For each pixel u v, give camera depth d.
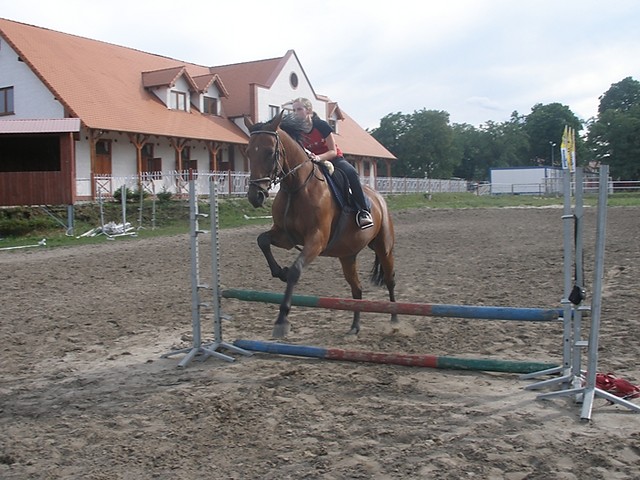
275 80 42.50
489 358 6.89
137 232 23.88
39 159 28.98
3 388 6.24
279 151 6.59
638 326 7.98
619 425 4.88
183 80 36.81
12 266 15.46
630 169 73.06
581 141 80.56
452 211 35.62
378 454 4.44
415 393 5.71
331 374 6.31
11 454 4.60
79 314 9.72
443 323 8.66
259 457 4.47
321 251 7.16
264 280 12.84
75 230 24.39
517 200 46.75
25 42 31.95
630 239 18.38
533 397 5.53
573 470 4.12
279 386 5.96
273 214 7.08
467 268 13.91
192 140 35.25
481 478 4.04
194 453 4.56
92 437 4.88
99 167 31.48
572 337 5.95
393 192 50.75
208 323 8.97
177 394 5.76
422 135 79.88
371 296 10.98
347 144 49.03
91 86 32.44
